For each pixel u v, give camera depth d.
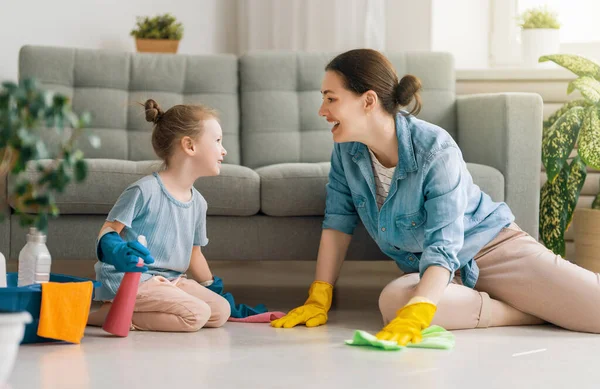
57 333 1.89
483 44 3.98
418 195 2.14
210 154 2.27
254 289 3.20
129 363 1.72
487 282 2.29
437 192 2.10
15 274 2.19
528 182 2.73
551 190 3.16
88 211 2.59
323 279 2.41
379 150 2.21
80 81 3.22
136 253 2.02
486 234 2.28
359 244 2.68
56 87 3.19
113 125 3.20
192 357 1.80
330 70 2.14
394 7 3.83
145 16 3.86
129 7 3.85
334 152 2.45
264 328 2.22
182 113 2.27
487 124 2.83
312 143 3.22
